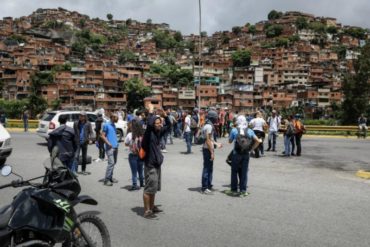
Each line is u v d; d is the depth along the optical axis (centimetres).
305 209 816
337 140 2689
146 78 13275
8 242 409
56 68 12662
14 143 2017
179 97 11850
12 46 15812
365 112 5525
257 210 805
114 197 899
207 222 720
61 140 914
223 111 2578
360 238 643
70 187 477
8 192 910
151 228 680
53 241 448
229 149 1925
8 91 11581
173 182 1081
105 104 11350
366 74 5544
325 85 14038
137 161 977
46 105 8312
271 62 16988
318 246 606
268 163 1481
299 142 1730
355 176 1231
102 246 530
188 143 1716
